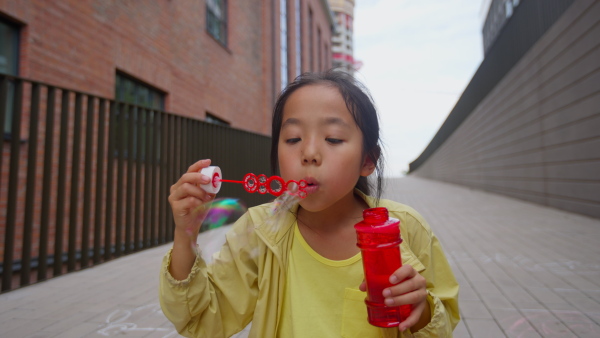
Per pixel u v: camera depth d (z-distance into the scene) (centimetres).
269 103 1329
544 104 788
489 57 1223
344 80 106
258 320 106
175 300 100
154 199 502
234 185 708
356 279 103
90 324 253
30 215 343
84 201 399
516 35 947
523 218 671
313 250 108
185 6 800
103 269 393
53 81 472
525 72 888
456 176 2009
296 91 103
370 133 105
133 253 466
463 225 638
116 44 582
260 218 113
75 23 508
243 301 112
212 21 955
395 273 81
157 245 509
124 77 621
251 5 1223
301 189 93
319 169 93
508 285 319
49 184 361
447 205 968
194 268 101
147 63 658
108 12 568
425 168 3609
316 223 111
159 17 701
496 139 1183
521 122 940
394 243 81
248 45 1177
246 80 1148
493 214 748
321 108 96
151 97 694
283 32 1609
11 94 432
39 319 262
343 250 108
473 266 381
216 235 147
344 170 95
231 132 711
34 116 347
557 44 707
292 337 102
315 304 103
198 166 95
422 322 96
